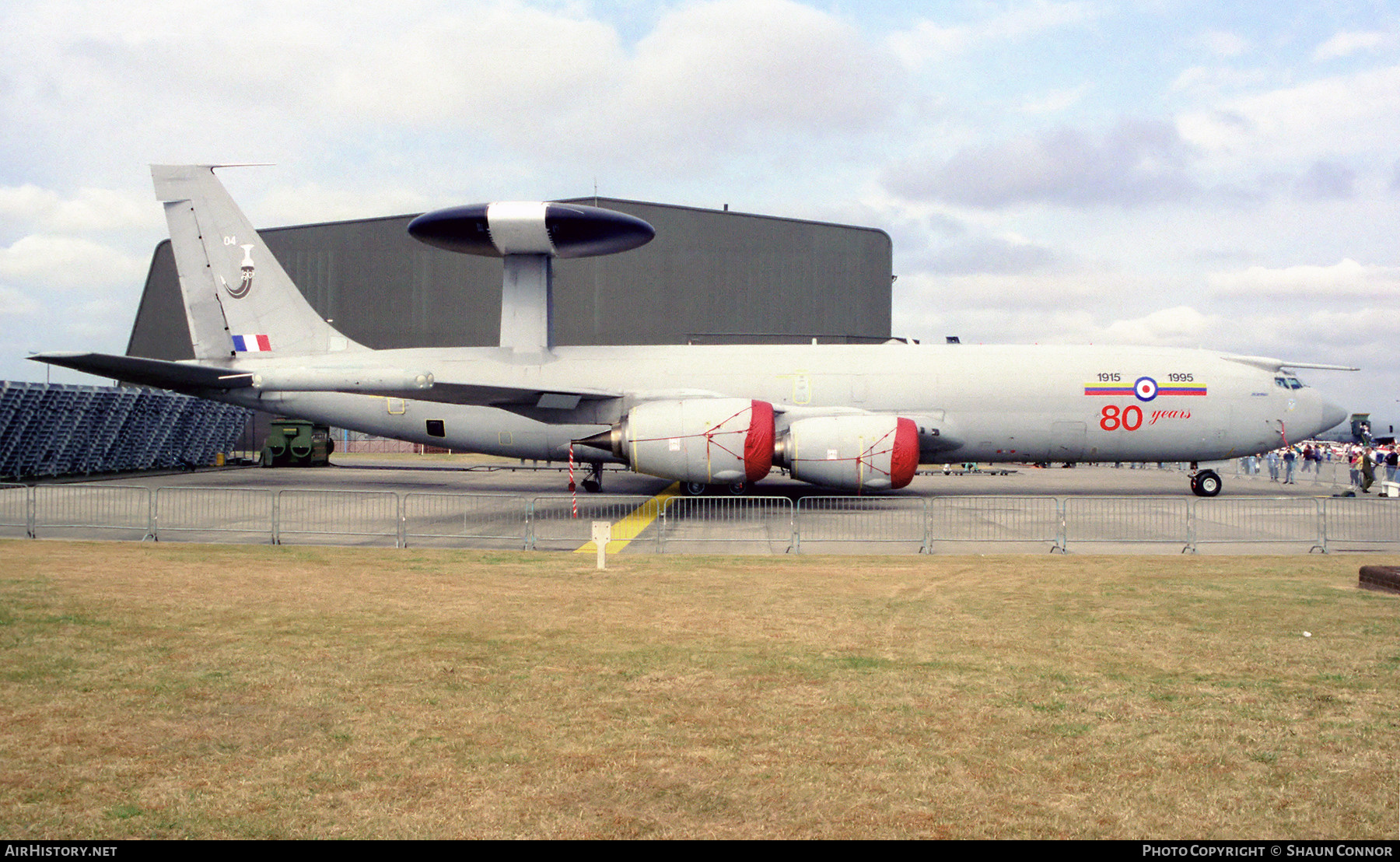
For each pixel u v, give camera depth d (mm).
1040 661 8742
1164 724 6957
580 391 26188
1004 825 5234
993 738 6652
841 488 25031
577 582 13266
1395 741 6602
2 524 20812
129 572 13680
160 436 42969
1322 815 5395
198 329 30391
